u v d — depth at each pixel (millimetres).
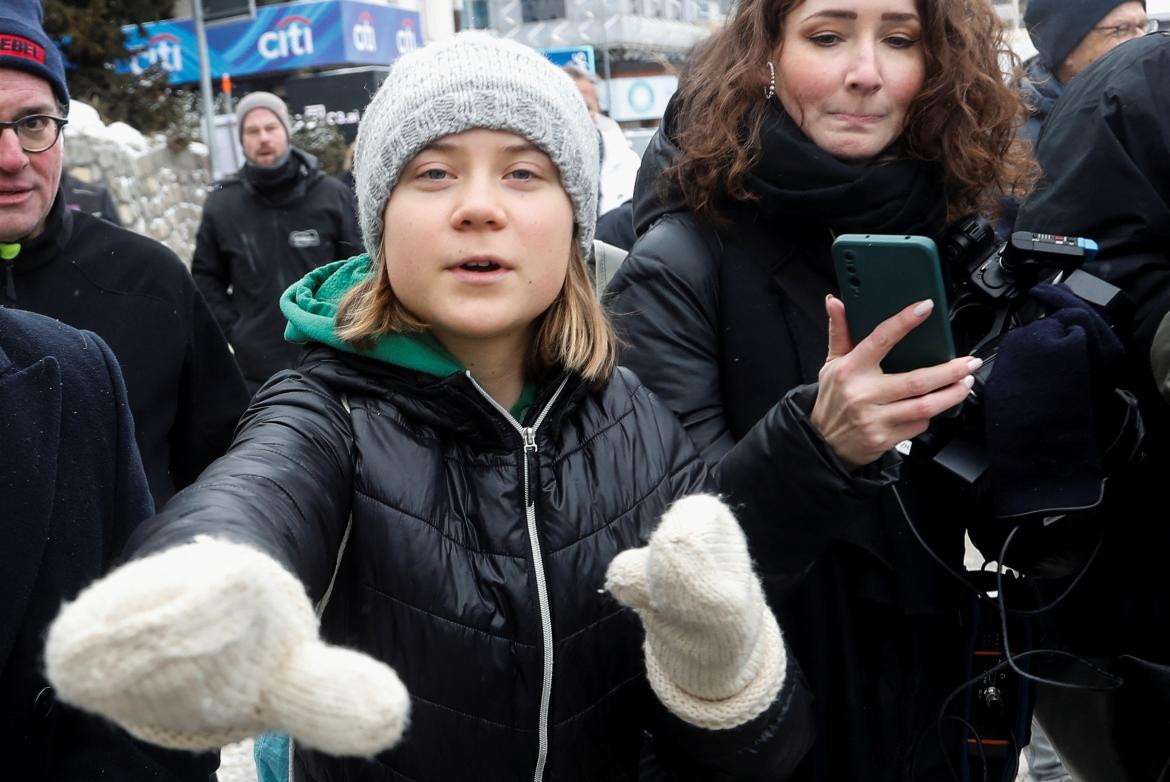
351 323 1501
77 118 14219
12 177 2357
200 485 1227
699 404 2041
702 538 1179
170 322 2836
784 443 1669
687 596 1178
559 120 1513
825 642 1995
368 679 897
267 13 23891
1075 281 2055
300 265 6172
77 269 2764
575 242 1615
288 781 1633
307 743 897
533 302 1508
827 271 2096
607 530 1533
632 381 1689
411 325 1504
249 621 850
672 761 1582
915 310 1583
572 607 1484
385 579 1420
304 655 900
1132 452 1992
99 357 1737
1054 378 1875
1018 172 2236
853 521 1710
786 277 2088
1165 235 2186
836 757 2008
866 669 2027
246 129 6168
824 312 2080
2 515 1527
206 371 2936
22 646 1553
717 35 2238
